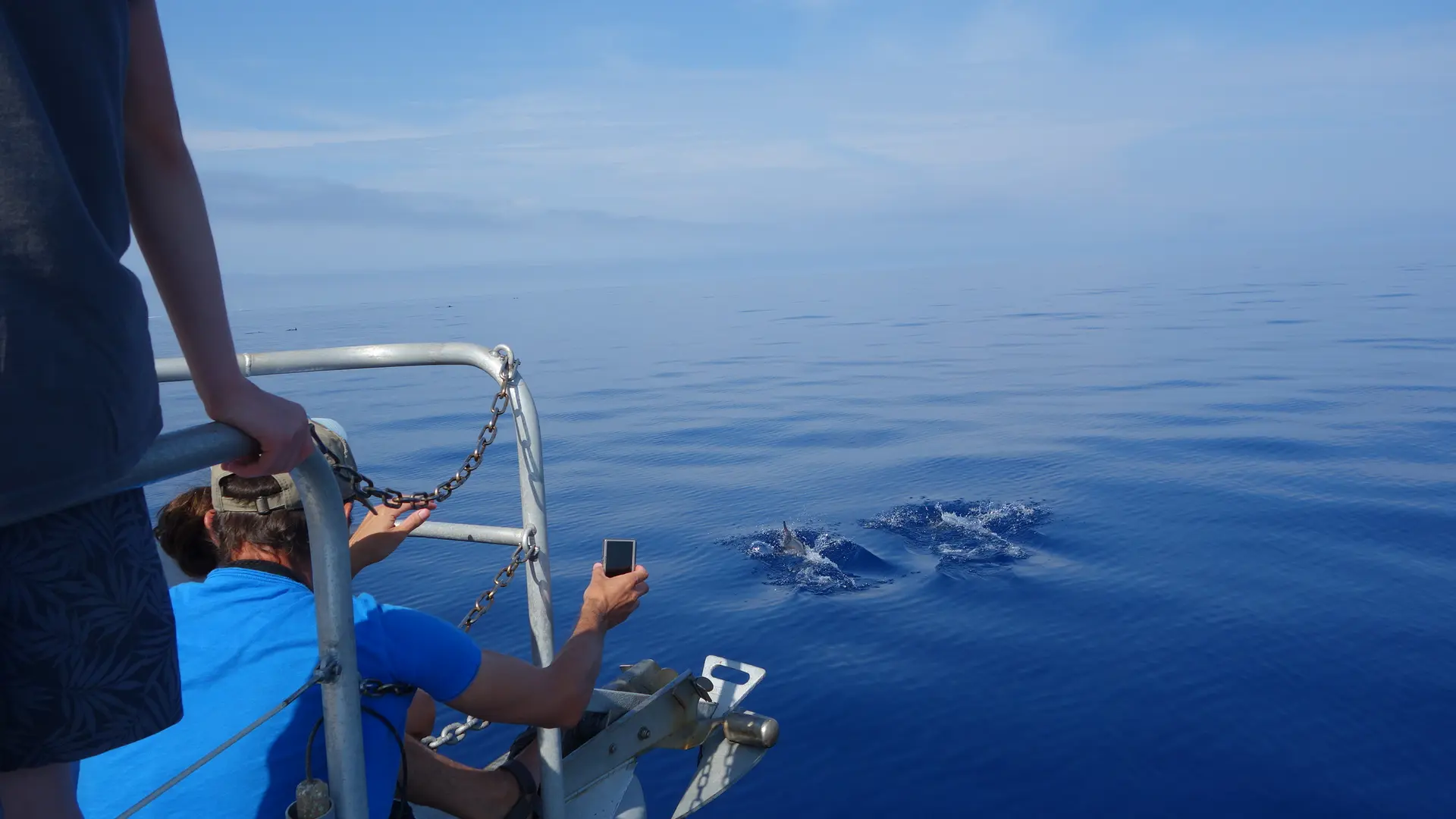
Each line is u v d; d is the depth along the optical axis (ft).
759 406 82.64
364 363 7.23
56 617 3.04
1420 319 140.87
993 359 115.34
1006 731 19.25
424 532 7.71
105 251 2.77
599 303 396.78
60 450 2.71
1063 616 26.27
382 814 5.74
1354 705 19.62
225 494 6.08
